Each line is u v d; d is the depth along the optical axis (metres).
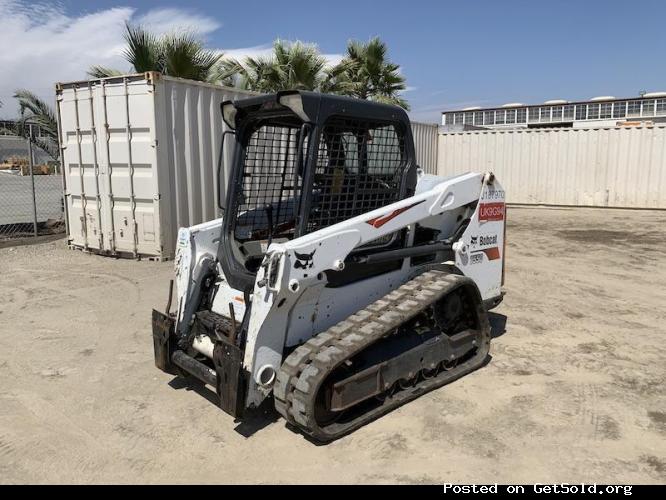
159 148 7.94
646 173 14.91
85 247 8.99
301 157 3.54
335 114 3.61
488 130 16.72
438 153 17.62
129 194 8.26
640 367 4.55
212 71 12.82
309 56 14.61
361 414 3.64
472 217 4.62
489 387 4.16
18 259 8.55
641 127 14.80
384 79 17.22
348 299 3.94
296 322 3.64
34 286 7.02
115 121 8.16
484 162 16.91
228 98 8.88
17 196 18.75
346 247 3.61
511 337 5.28
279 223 4.28
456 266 4.57
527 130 16.20
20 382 4.30
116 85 8.04
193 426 3.64
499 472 3.09
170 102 8.02
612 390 4.11
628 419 3.67
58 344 5.09
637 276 7.85
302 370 3.37
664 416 3.71
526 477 3.04
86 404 3.95
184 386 4.24
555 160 15.93
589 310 6.19
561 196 15.98
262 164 4.13
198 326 3.99
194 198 8.50
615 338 5.26
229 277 3.89
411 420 3.68
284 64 14.53
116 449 3.37
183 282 4.11
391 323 3.62
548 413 3.76
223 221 4.04
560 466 3.14
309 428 3.29
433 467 3.15
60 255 8.83
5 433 3.55
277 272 3.30
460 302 4.41
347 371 3.57
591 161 15.48
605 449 3.31
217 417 3.76
